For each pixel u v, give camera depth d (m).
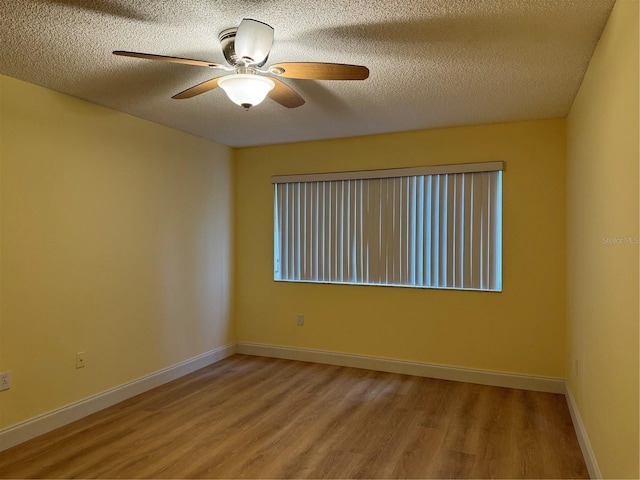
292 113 3.61
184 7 1.95
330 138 4.52
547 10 1.98
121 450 2.74
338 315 4.59
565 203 3.73
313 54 2.46
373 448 2.78
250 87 2.19
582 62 2.54
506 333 3.93
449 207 4.12
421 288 4.23
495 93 3.09
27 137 2.86
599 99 2.24
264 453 2.71
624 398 1.74
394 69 2.66
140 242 3.74
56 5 1.92
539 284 3.82
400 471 2.51
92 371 3.31
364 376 4.21
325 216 4.64
